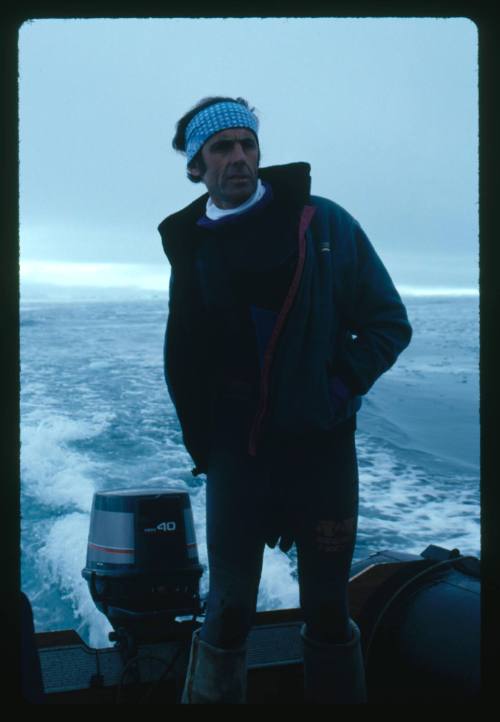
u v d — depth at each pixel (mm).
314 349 1376
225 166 1390
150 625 1825
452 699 1558
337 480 1429
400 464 7105
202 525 4699
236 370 1429
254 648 1882
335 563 1429
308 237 1413
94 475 6020
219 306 1412
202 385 1488
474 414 9945
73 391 10102
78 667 1771
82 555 4332
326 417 1380
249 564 1441
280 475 1417
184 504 1976
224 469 1446
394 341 1426
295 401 1374
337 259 1417
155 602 1851
